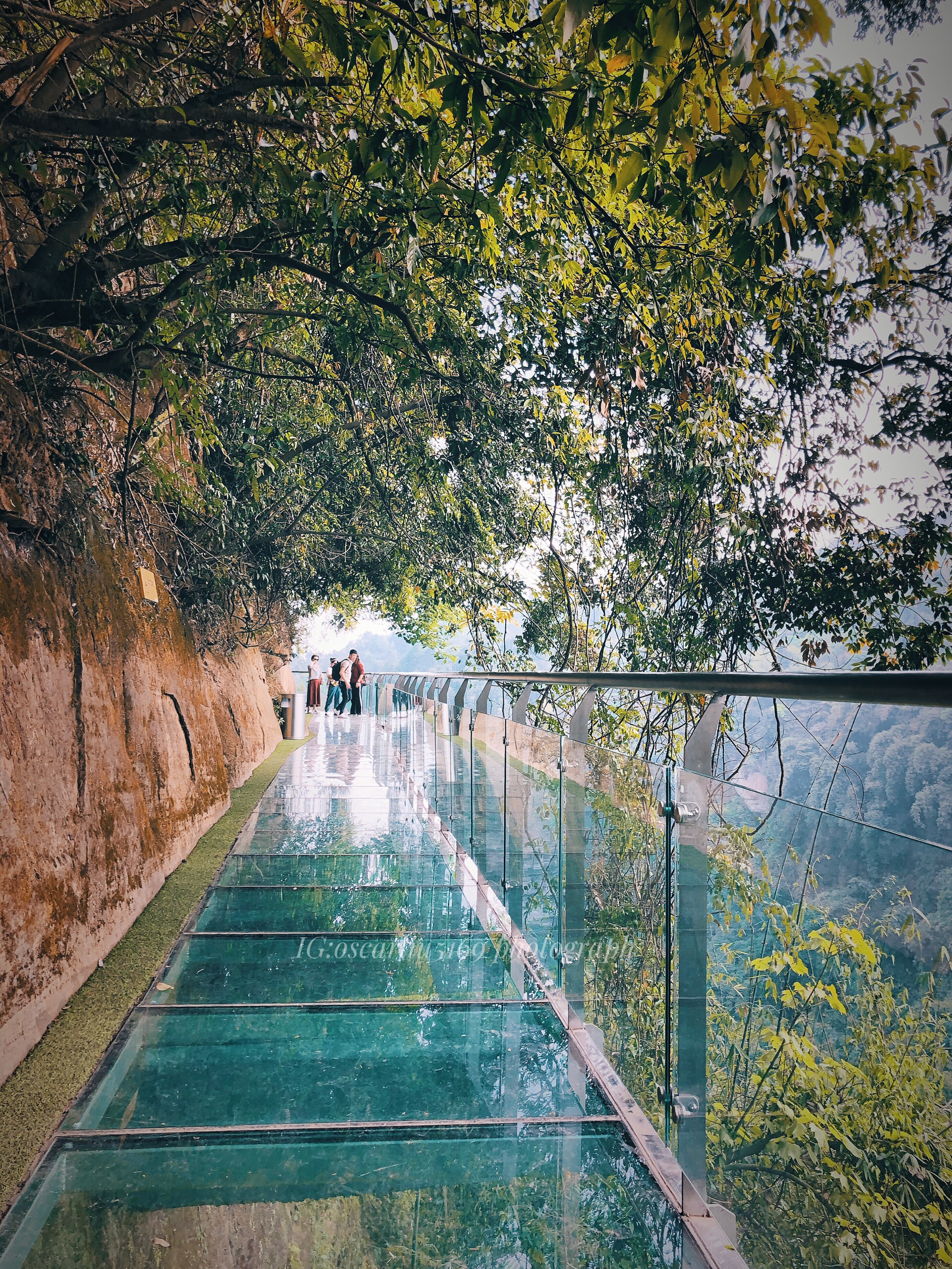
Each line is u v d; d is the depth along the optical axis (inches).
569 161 210.7
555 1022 152.9
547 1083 128.7
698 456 320.2
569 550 397.1
